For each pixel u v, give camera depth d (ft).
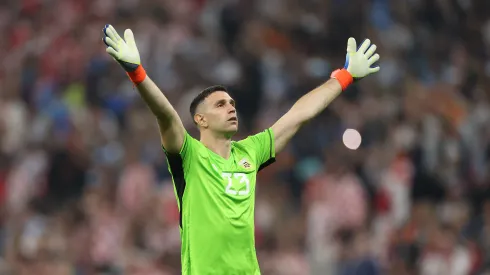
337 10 234.79
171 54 232.32
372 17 236.43
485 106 217.56
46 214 192.13
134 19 244.42
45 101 228.02
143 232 180.04
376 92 216.13
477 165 203.82
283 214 182.60
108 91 224.94
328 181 185.16
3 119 221.25
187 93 220.84
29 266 180.65
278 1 240.73
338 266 173.37
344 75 97.60
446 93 216.95
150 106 84.17
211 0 246.06
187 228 85.71
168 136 85.30
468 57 235.20
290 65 224.94
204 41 237.04
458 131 205.87
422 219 173.78
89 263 178.29
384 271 170.81
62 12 255.29
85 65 234.58
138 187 190.49
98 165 203.72
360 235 176.24
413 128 202.80
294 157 196.75
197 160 86.38
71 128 213.87
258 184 189.26
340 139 200.54
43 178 202.18
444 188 188.44
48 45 243.81
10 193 203.31
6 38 253.65
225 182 86.48
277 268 171.94
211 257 84.74
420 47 232.73
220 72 226.99
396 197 186.09
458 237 173.68
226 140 89.15
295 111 94.48
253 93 216.54
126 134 213.05
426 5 239.71
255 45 229.45
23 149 215.92
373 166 193.88
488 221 177.27
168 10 244.22
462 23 240.12
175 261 173.99
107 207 187.32
